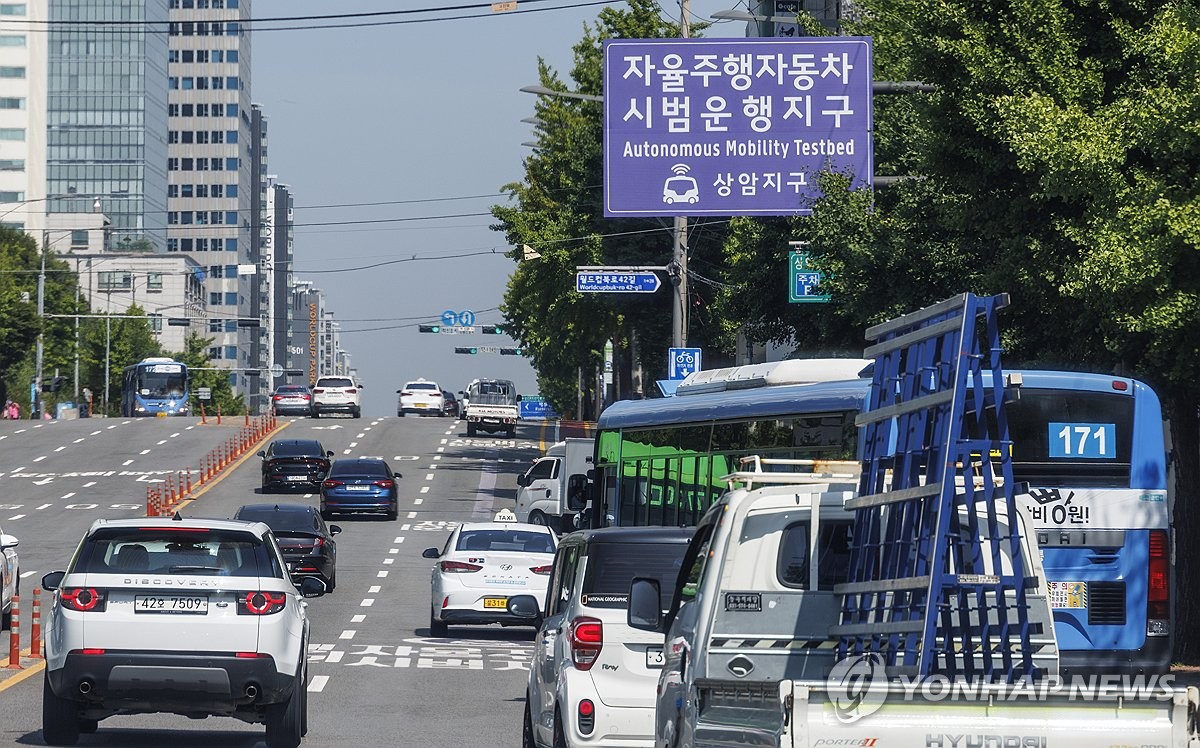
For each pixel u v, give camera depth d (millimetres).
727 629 26391
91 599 43188
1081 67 56344
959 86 58031
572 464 134250
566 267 179000
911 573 23422
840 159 92188
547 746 40188
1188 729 20891
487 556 80688
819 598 26344
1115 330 53469
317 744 46781
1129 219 50531
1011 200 58656
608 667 37125
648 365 184250
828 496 26688
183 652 43094
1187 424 61062
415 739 48281
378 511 156500
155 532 44312
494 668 69562
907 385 24781
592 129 178500
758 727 24281
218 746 47219
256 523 46094
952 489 21781
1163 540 46562
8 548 81250
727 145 92688
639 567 37562
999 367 22406
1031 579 22703
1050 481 46500
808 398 57656
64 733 45000
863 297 80250
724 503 27469
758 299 103938
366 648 76375
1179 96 50750
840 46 92500
